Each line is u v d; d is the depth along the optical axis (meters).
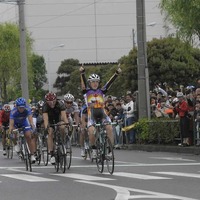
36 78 94.31
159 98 29.77
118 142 29.23
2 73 62.38
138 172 15.94
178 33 27.80
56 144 16.66
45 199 11.23
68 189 12.64
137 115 29.58
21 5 39.56
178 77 63.53
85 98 16.38
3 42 62.03
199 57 60.59
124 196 11.27
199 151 23.45
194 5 25.97
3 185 13.66
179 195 11.28
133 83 64.19
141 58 29.20
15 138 21.36
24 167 18.69
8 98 64.81
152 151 26.61
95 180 14.14
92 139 15.94
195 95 25.30
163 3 27.91
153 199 10.79
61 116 16.66
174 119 26.61
